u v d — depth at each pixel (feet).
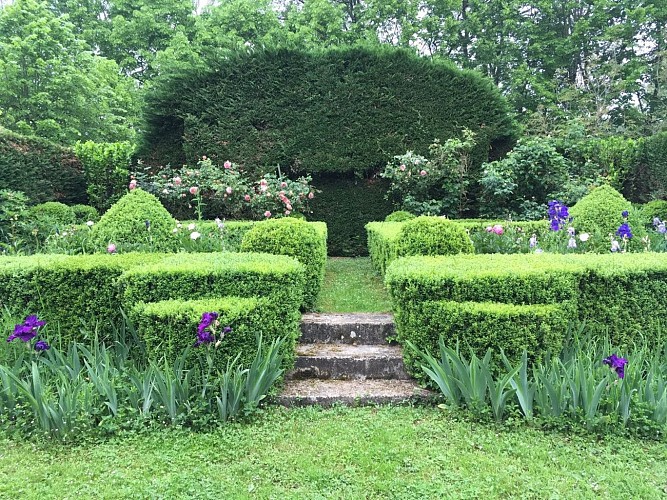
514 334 9.84
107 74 51.72
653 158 30.94
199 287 10.55
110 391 9.02
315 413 9.75
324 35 54.60
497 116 31.58
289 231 15.23
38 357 10.00
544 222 21.99
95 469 7.63
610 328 11.05
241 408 9.27
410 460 7.82
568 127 35.22
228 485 7.13
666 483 7.18
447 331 10.26
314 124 31.40
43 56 44.96
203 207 29.55
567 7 55.62
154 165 32.22
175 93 31.50
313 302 15.99
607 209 17.37
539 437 8.48
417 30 55.31
